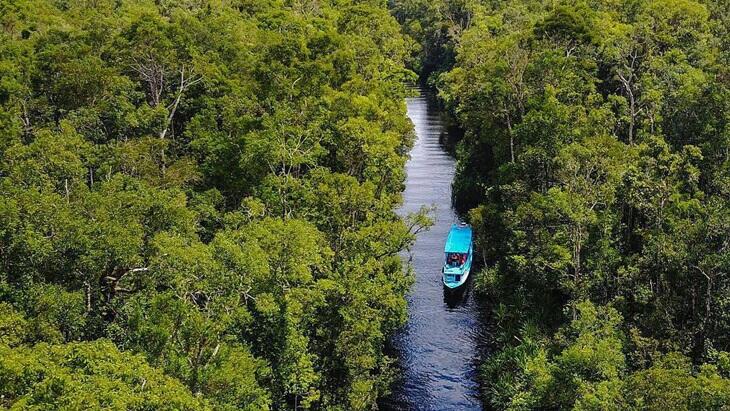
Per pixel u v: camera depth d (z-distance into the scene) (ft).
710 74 195.00
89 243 108.27
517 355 154.10
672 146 171.32
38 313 101.09
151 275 113.39
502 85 215.72
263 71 204.64
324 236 153.58
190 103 192.85
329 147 196.85
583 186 153.79
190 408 83.35
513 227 173.88
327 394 144.46
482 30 371.97
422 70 538.47
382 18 375.86
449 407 155.33
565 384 121.29
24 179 126.31
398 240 165.27
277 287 124.06
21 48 203.82
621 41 231.50
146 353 99.66
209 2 305.94
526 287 177.17
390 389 162.30
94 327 112.06
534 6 410.93
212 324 106.52
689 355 130.52
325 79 224.94
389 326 163.73
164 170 162.81
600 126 183.32
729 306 125.80
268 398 122.42
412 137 241.55
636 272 141.49
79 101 178.91
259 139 161.68
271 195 158.92
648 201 149.18
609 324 129.08
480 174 266.98
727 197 149.07
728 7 281.95
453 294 201.16
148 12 241.14
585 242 151.64
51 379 75.97
